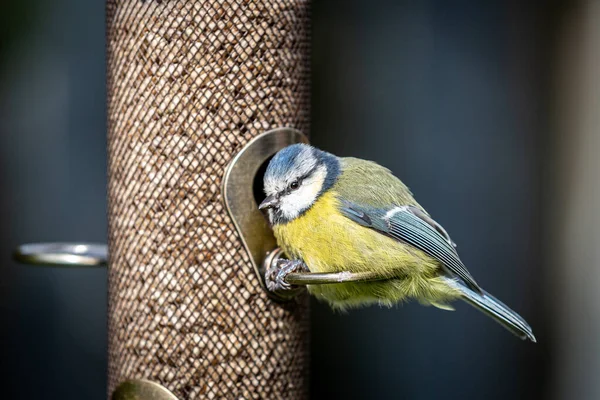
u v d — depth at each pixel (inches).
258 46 317.4
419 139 492.7
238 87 315.3
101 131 501.4
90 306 497.0
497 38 500.4
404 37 495.8
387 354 482.3
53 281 497.0
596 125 495.2
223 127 314.5
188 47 313.3
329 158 323.0
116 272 326.6
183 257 315.0
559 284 491.8
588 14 499.5
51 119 502.6
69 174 502.0
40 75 502.6
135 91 318.7
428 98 494.6
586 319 486.9
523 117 497.4
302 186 311.6
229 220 314.5
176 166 315.0
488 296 322.7
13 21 499.2
